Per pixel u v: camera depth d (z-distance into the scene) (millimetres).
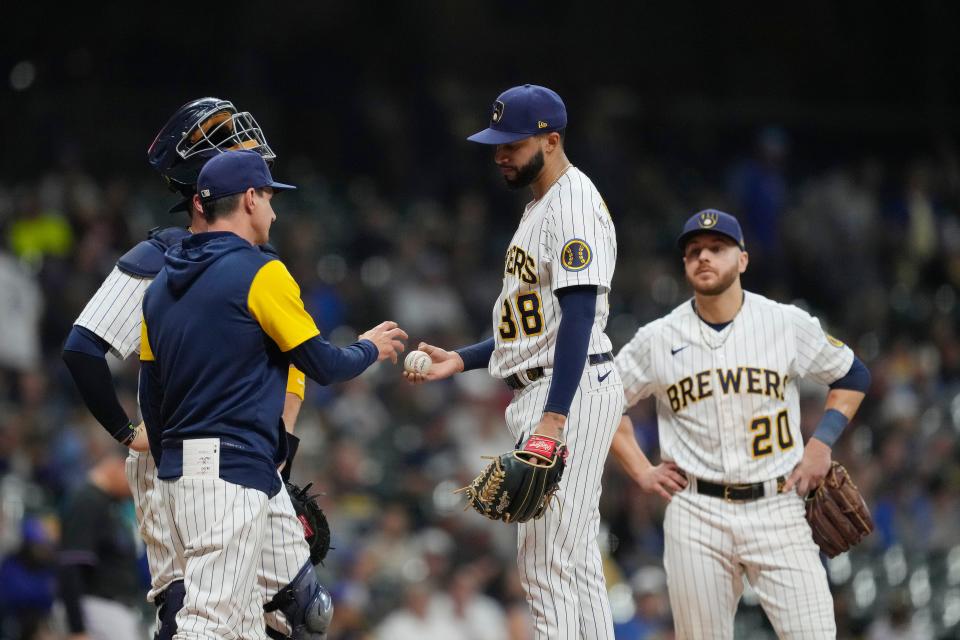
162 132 17469
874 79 85625
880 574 42781
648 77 85062
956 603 43188
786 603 19094
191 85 69250
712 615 19406
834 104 85500
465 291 56562
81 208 52156
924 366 58406
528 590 16938
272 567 16438
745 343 19672
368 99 69000
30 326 45281
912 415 53156
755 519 19250
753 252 65500
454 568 39031
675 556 19594
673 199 70875
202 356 15508
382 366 50031
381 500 42562
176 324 15633
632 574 40844
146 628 28141
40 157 61156
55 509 36531
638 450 20297
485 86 81562
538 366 16828
